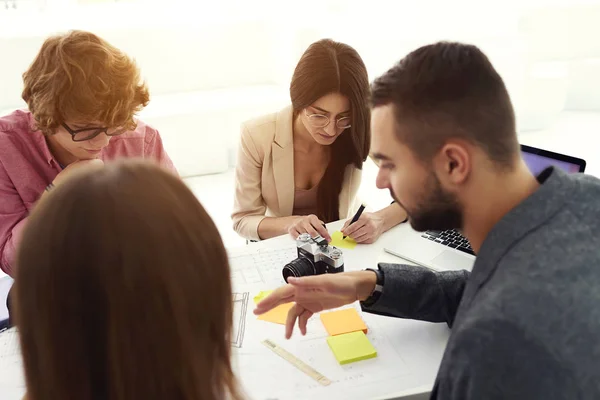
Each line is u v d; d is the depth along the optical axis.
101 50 1.28
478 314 0.61
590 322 0.59
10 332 1.14
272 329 1.13
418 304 1.08
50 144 1.49
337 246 1.45
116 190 0.46
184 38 3.70
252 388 0.97
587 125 4.43
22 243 0.46
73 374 0.47
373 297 1.08
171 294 0.46
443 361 0.69
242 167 1.73
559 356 0.57
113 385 0.47
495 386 0.59
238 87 3.95
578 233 0.64
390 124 0.73
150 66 3.68
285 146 1.69
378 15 4.08
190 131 3.53
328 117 1.53
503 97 0.70
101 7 3.65
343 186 1.77
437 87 0.69
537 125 4.32
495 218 0.72
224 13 3.89
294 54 3.62
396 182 0.76
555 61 4.69
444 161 0.71
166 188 0.48
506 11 4.31
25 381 0.50
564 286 0.60
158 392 0.48
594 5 4.54
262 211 1.78
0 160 1.44
